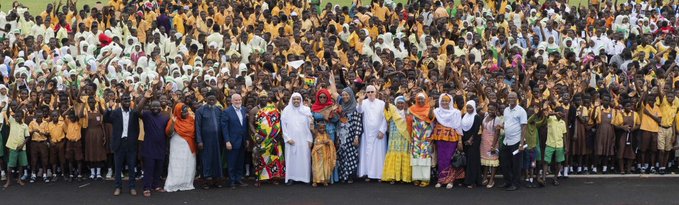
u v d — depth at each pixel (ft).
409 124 46.60
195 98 50.49
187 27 75.56
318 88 51.37
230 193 44.91
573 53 68.18
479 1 82.89
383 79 56.95
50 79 52.37
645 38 72.54
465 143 45.93
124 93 48.42
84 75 57.72
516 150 45.16
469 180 46.21
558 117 46.62
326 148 46.37
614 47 73.82
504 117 45.39
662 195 44.86
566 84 56.49
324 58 64.90
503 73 58.75
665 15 85.87
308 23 75.00
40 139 46.98
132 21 73.26
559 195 44.65
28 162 48.01
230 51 66.85
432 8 80.38
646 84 53.78
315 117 46.70
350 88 47.73
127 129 44.21
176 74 58.65
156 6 78.74
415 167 46.19
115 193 44.32
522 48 72.02
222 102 50.29
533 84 57.41
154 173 45.11
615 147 50.34
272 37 73.41
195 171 47.14
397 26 75.15
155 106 43.98
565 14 82.02
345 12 80.12
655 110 49.96
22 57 62.69
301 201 43.16
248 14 76.79
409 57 67.67
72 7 75.31
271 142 46.55
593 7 85.66
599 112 49.60
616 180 48.57
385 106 46.83
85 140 47.70
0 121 47.03
